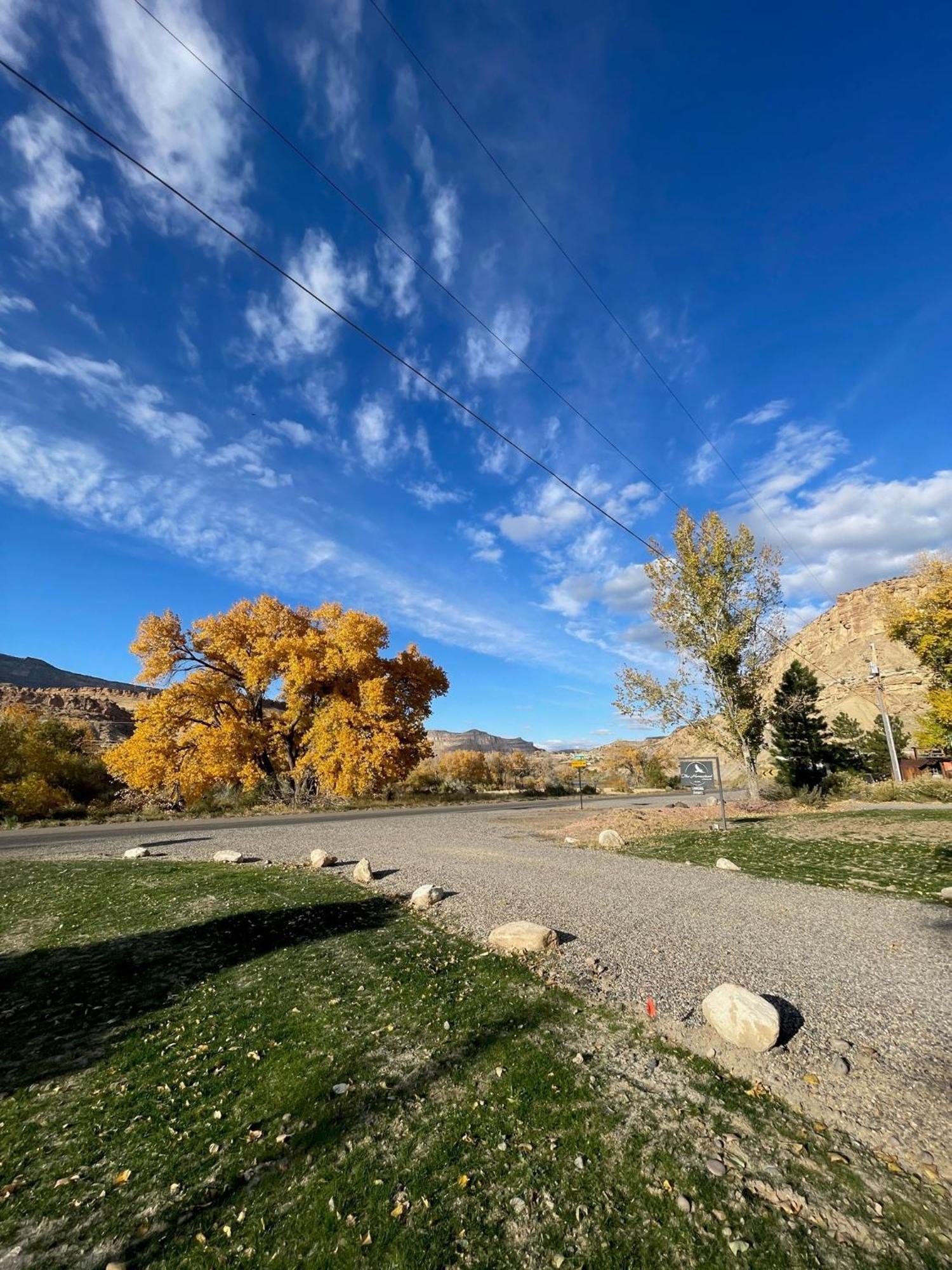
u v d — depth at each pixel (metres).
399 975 6.03
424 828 19.64
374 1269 2.56
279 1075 4.20
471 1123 3.55
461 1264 2.57
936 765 47.22
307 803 31.41
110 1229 2.86
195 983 6.03
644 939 6.86
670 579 27.83
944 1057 4.20
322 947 6.99
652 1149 3.29
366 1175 3.14
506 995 5.43
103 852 15.27
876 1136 3.39
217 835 18.44
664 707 28.12
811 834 14.72
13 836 19.77
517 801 38.53
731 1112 3.63
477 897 9.20
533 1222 2.79
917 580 31.58
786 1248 2.60
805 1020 4.81
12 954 7.19
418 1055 4.39
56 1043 4.86
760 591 26.86
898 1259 2.54
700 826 17.70
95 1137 3.60
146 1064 4.46
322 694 34.12
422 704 35.19
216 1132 3.59
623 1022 4.86
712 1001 4.74
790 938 6.77
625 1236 2.69
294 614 35.88
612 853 13.35
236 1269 2.60
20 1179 3.25
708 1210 2.83
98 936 7.70
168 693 30.48
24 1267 2.63
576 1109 3.67
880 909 7.89
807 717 43.69
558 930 7.34
